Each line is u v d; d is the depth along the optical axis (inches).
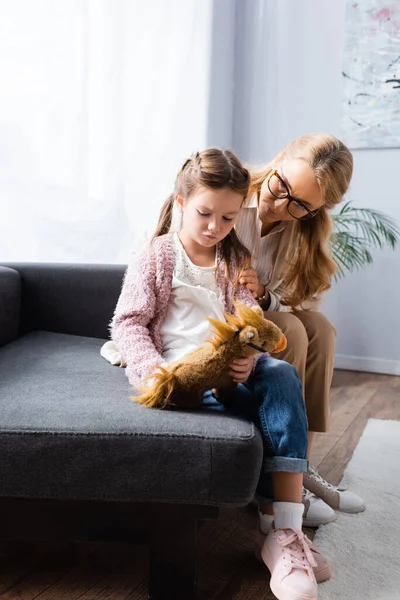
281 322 52.9
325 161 52.6
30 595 42.2
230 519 54.9
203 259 51.9
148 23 92.3
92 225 84.4
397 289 119.2
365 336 121.9
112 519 40.1
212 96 110.6
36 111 75.1
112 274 67.7
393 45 114.2
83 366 51.6
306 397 57.2
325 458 70.9
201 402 42.4
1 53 70.4
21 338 62.3
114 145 87.3
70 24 78.5
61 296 67.1
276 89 122.4
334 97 119.0
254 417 43.9
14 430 37.3
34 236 76.8
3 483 37.7
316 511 53.8
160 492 37.7
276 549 42.5
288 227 60.3
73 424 37.7
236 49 123.8
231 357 41.0
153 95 94.7
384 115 116.0
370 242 119.7
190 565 40.6
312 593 39.9
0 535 40.3
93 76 83.0
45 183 77.4
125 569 45.9
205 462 37.3
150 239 55.1
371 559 48.5
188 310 49.8
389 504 58.8
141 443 37.2
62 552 47.9
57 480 37.6
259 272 61.2
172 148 99.7
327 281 61.1
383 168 117.7
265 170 58.8
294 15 120.1
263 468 43.3
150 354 44.9
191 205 47.8
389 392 104.7
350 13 115.9
